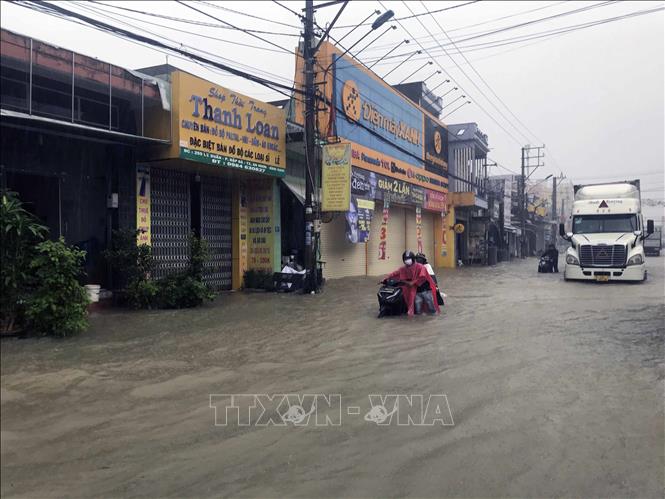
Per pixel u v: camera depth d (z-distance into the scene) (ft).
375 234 71.87
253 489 11.19
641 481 11.51
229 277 48.70
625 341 25.94
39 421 14.99
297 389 18.15
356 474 11.84
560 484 11.37
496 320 32.65
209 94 38.70
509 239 153.79
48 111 29.78
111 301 34.60
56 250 24.56
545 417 15.34
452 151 102.63
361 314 35.04
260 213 49.90
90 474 11.92
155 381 18.84
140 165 37.65
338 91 58.75
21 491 11.15
